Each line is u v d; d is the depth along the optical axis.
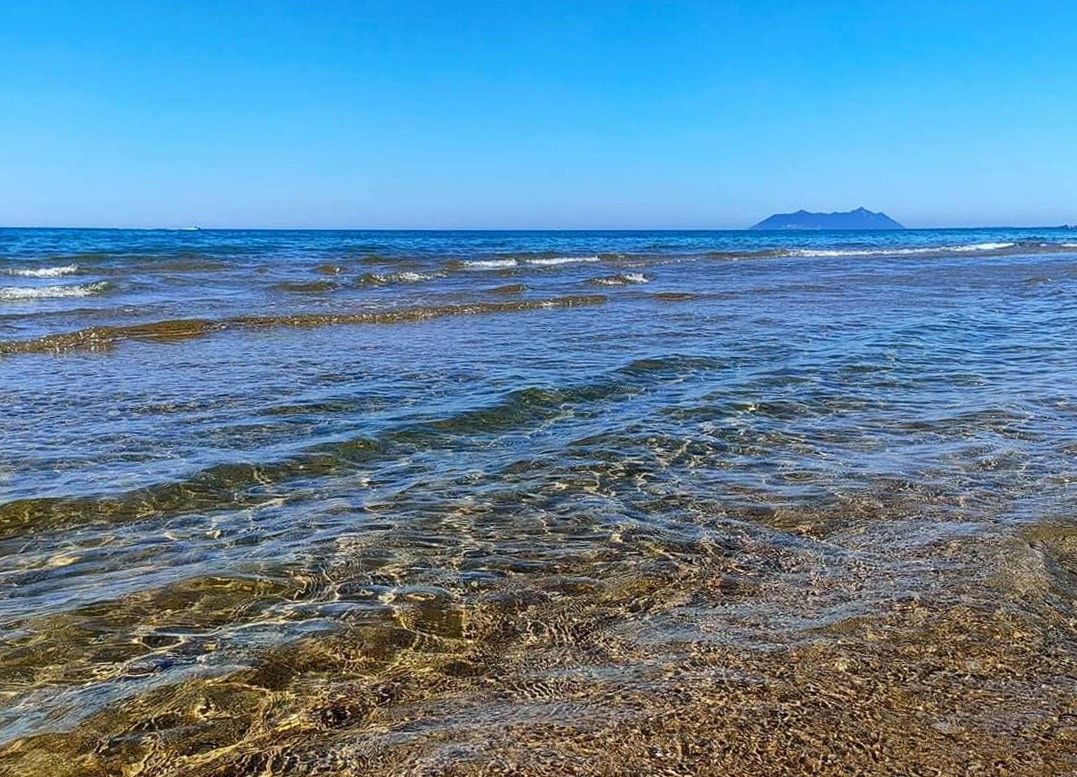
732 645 4.00
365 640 4.13
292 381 10.44
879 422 8.48
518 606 4.52
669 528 5.67
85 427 8.13
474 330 15.26
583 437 7.95
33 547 5.31
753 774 2.99
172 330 14.79
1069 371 11.23
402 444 7.71
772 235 153.75
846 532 5.54
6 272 25.62
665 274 30.88
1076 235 117.62
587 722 3.34
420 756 3.13
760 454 7.40
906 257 46.75
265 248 45.81
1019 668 3.74
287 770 3.09
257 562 5.08
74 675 3.80
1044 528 5.50
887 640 4.01
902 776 2.98
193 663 3.90
